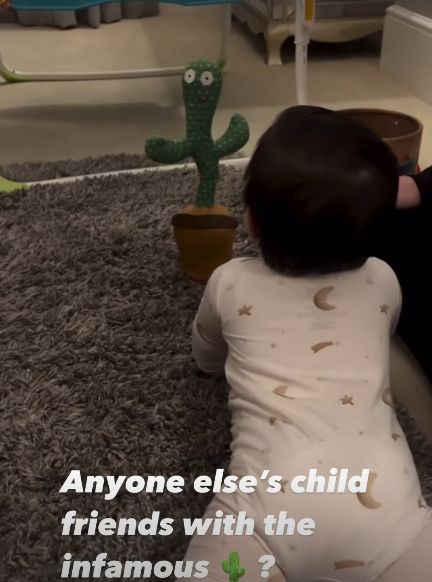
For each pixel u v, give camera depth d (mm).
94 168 1604
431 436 912
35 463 833
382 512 620
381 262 798
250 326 732
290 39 2658
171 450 855
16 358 994
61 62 2469
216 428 886
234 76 2324
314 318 715
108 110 2045
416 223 1052
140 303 1113
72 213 1374
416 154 1237
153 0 1711
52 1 1684
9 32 2904
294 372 689
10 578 708
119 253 1240
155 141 1050
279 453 646
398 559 618
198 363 945
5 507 779
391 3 2457
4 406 912
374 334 720
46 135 1856
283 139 716
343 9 2445
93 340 1029
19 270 1187
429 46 2014
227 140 1103
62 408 912
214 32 2906
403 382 1007
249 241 1274
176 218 1130
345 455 639
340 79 2287
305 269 733
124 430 878
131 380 958
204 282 1166
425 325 987
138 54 2588
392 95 2135
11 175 1559
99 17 2996
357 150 705
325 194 691
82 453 846
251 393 696
